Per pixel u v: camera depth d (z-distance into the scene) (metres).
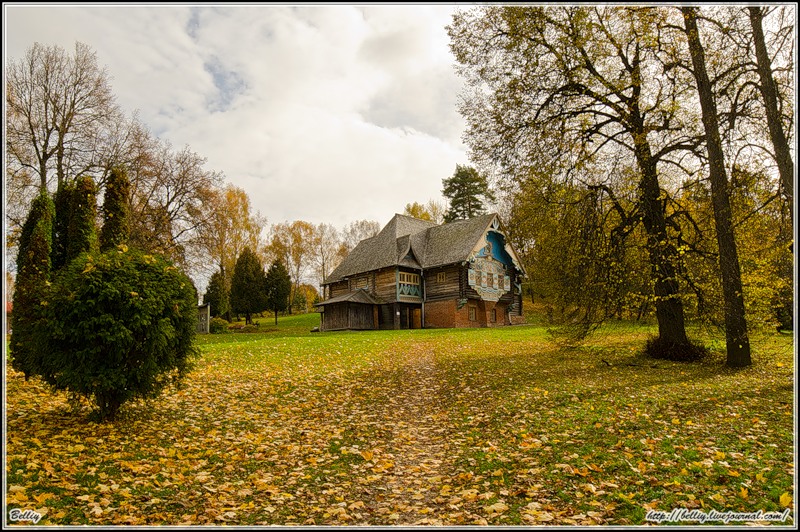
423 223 47.88
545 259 19.08
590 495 5.06
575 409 9.13
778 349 16.66
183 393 10.69
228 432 7.93
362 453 6.92
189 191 34.44
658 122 14.66
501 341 22.94
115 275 7.74
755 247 15.16
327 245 84.31
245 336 30.75
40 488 5.05
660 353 15.79
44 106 28.95
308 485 5.66
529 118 15.54
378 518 4.69
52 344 7.54
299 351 17.97
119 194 14.05
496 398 10.49
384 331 32.72
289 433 8.02
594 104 15.45
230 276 55.12
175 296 8.47
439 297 40.53
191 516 4.59
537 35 15.22
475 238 40.12
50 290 7.58
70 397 8.38
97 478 5.52
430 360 17.20
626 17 13.39
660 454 6.27
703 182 14.44
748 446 6.52
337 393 11.39
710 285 14.51
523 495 5.16
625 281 14.87
